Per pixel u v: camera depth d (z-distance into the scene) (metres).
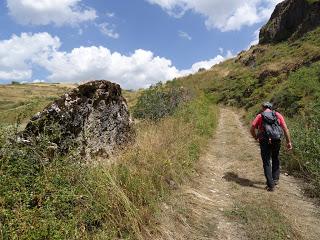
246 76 39.06
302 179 8.66
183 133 10.61
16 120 5.25
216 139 14.94
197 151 10.23
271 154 8.12
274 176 8.04
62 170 4.84
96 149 6.67
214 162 10.40
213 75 51.91
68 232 3.96
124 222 4.80
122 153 7.15
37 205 4.25
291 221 5.93
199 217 5.91
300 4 47.94
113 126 7.43
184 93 21.67
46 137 5.10
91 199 4.62
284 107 17.08
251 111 23.41
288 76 25.98
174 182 7.01
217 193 7.42
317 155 8.59
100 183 4.97
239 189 7.73
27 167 4.66
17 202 4.04
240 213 6.16
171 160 7.57
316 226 5.92
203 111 20.53
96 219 4.52
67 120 6.07
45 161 4.92
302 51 35.97
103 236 4.24
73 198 4.48
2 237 3.55
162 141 8.37
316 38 39.06
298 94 16.98
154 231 5.00
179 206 5.97
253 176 8.84
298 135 10.25
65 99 6.25
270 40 52.94
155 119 13.46
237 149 12.62
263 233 5.45
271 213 6.16
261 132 7.95
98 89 7.04
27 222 3.79
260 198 7.03
